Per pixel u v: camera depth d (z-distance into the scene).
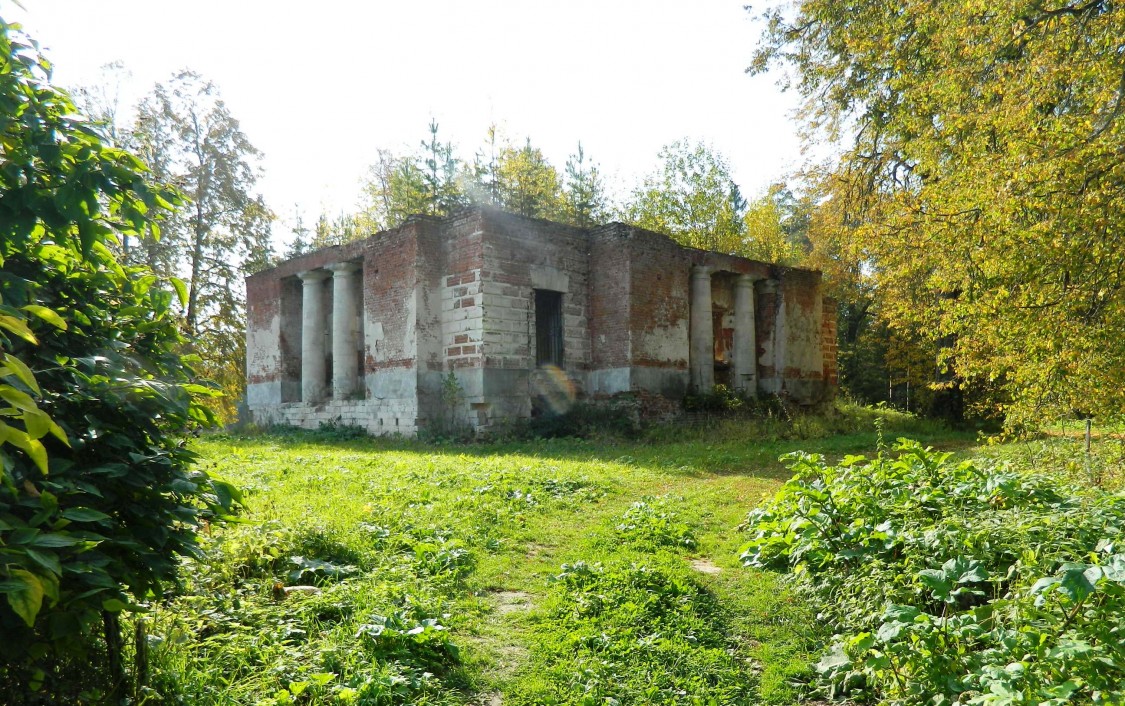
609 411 19.19
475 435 17.78
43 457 1.82
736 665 4.52
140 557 2.93
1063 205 7.91
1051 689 3.12
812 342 25.12
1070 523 4.96
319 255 22.14
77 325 3.03
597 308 20.53
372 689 3.74
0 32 2.63
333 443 18.12
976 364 10.28
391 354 19.38
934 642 3.72
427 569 5.96
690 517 8.35
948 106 12.36
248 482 9.67
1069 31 10.28
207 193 29.66
